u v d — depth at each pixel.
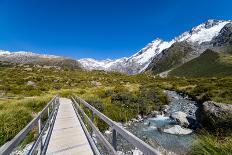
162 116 24.33
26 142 9.93
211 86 39.84
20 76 101.00
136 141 3.31
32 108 19.22
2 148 3.26
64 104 27.70
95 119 16.66
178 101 35.06
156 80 127.00
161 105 28.80
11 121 11.21
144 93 33.62
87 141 9.39
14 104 19.64
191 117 20.62
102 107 21.69
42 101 22.05
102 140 5.69
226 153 4.83
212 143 5.26
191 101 34.25
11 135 10.19
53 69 173.25
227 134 7.53
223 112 14.80
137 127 19.30
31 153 5.12
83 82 89.94
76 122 14.08
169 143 14.11
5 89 51.38
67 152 7.95
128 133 3.78
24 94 43.12
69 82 87.12
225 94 26.81
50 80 89.56
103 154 8.55
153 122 21.47
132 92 34.91
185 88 50.91
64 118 15.77
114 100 26.88
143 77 158.00
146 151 2.93
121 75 173.25
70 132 11.14
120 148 11.60
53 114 14.88
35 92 44.47
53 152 7.96
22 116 12.84
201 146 5.43
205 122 16.47
